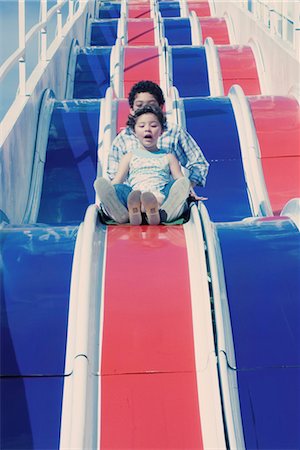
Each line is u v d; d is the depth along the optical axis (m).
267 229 6.35
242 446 4.89
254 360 5.32
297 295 5.71
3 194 7.48
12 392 5.09
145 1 22.97
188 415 4.91
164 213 6.38
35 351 5.29
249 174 9.21
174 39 17.41
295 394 5.16
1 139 7.67
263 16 14.62
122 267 5.75
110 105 10.33
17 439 4.89
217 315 5.27
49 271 5.82
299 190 8.97
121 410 4.93
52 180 9.25
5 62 7.94
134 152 6.80
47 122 10.07
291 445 4.93
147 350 5.23
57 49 12.45
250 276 5.84
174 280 5.64
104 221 6.50
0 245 6.12
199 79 13.59
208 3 22.16
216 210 8.77
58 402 5.05
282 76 11.84
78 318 5.21
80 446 4.54
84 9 17.78
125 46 14.77
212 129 9.96
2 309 5.54
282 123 9.85
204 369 5.12
